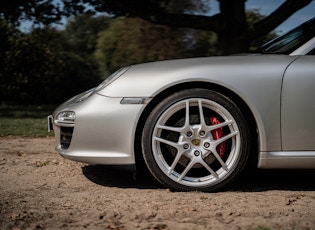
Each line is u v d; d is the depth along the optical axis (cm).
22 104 2452
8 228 259
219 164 339
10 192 346
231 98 339
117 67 2936
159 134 332
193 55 2766
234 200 317
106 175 403
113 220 275
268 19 1321
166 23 1410
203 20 1404
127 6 1426
